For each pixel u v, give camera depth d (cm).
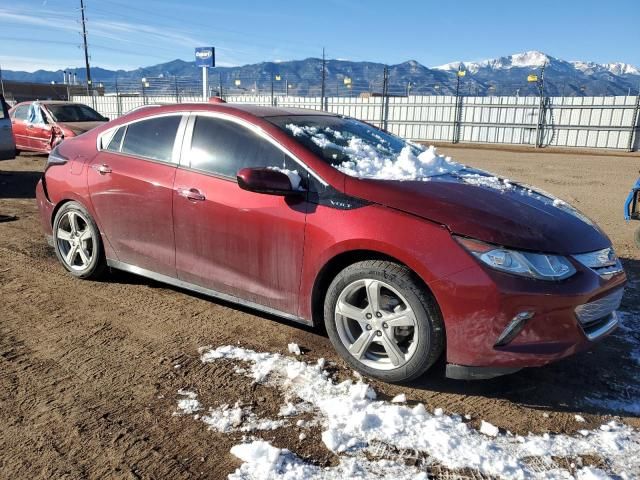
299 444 251
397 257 287
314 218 315
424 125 3198
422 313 286
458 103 3059
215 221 356
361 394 290
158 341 355
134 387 298
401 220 292
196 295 439
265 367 321
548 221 306
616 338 379
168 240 388
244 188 312
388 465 237
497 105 2952
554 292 274
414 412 277
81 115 1311
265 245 336
